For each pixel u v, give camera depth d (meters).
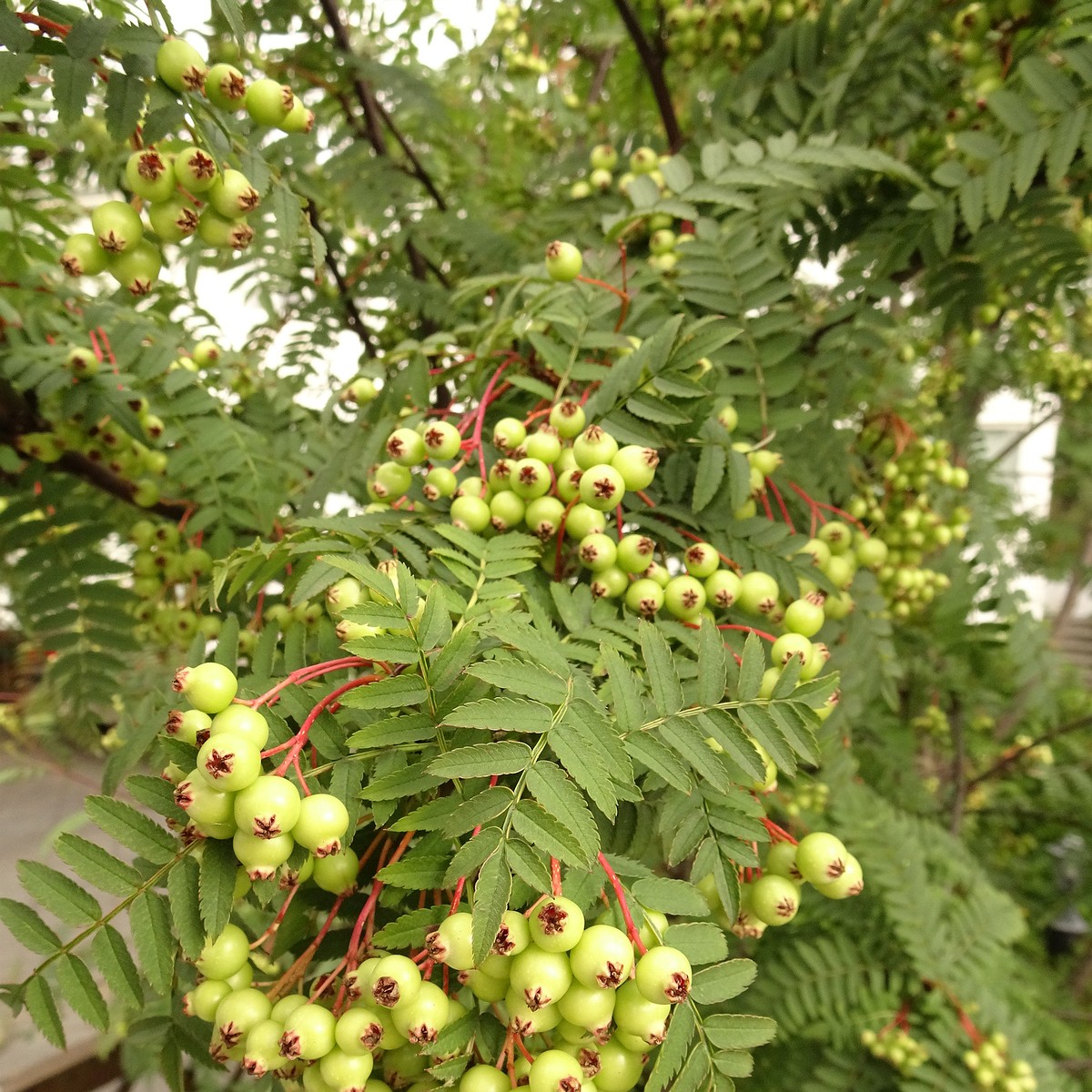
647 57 0.40
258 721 0.15
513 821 0.13
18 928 0.14
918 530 0.39
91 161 0.36
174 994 0.17
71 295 0.31
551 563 0.21
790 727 0.16
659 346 0.20
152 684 0.31
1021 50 0.28
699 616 0.20
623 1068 0.15
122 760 0.17
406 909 0.16
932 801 0.53
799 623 0.20
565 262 0.24
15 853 0.60
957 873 0.44
